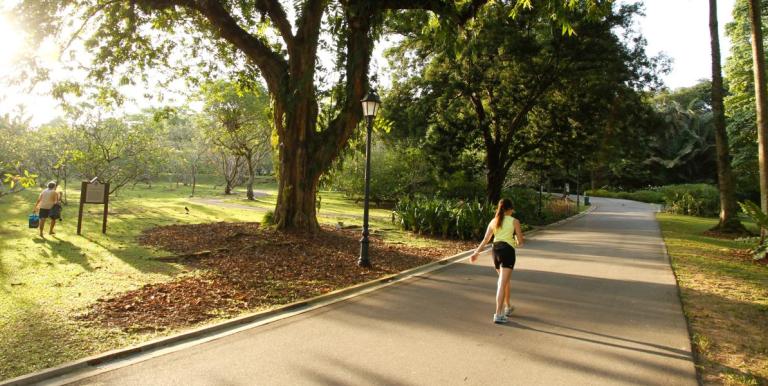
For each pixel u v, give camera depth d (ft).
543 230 68.69
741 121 88.48
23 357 14.94
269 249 36.17
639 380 14.12
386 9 42.86
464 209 53.36
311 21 41.27
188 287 24.66
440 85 71.97
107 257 31.65
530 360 15.70
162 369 14.73
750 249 46.26
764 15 81.82
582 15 57.36
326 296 24.41
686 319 20.79
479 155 99.60
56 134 72.84
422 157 101.30
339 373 14.51
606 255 41.52
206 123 110.73
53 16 37.81
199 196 118.62
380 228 58.23
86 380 13.82
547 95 76.54
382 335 18.30
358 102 42.60
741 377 14.39
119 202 83.30
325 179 46.60
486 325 19.69
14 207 67.51
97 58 47.32
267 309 21.53
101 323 18.53
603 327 19.49
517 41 61.11
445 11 38.09
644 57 69.82
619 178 221.05
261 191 161.38
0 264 27.94
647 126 76.18
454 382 13.89
